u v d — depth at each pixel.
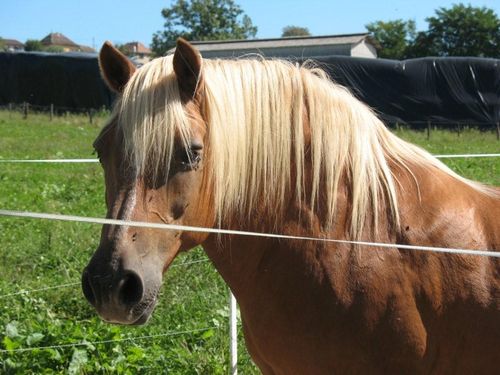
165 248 2.41
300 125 2.69
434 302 2.57
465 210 2.71
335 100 2.77
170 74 2.51
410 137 22.50
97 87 28.61
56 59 28.98
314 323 2.58
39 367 4.37
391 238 2.62
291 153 2.68
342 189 2.66
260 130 2.63
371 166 2.69
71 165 14.53
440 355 2.62
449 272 2.58
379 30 55.41
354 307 2.54
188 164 2.40
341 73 24.84
